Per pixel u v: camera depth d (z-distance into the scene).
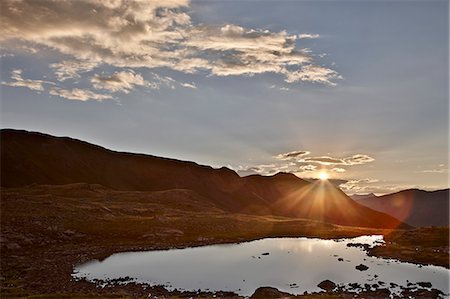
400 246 97.38
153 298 46.44
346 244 108.00
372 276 63.31
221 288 54.66
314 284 57.56
